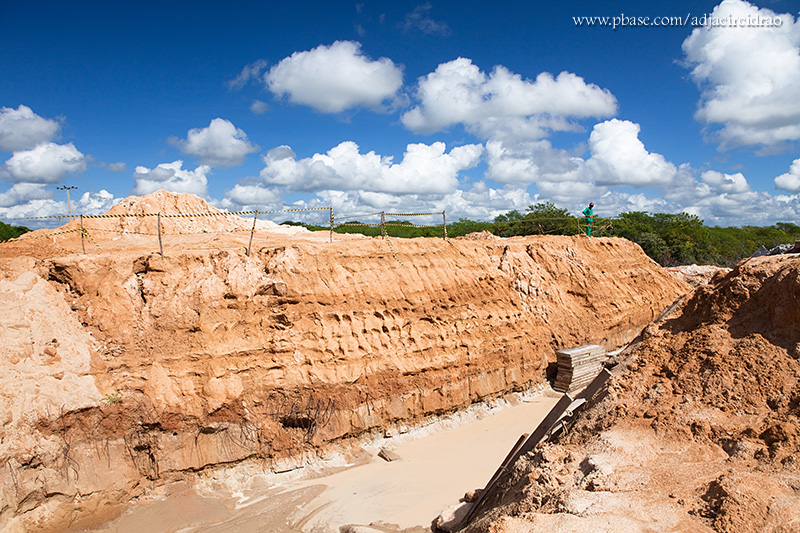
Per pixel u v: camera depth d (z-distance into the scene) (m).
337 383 15.01
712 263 46.62
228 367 13.65
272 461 13.62
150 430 12.32
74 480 11.12
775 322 8.12
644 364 9.05
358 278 17.27
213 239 18.42
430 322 18.36
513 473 8.52
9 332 11.45
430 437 16.38
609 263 27.53
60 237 17.42
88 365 12.12
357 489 13.05
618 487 6.60
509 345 19.92
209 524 11.52
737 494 5.89
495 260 22.72
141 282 13.73
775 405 7.33
